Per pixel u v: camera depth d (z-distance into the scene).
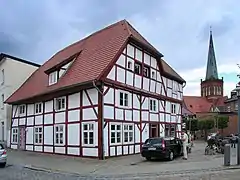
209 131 54.41
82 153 21.64
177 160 19.59
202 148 30.61
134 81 24.59
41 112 27.05
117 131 22.06
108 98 21.39
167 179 12.65
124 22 26.19
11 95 33.75
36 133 27.69
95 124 20.88
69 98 23.38
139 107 25.17
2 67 36.47
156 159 20.09
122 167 16.77
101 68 21.53
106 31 27.39
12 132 32.34
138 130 24.73
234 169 15.51
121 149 22.28
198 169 15.31
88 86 21.38
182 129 34.69
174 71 35.59
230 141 27.30
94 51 24.84
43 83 29.11
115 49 22.86
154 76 28.03
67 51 31.94
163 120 29.64
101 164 18.06
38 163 19.06
